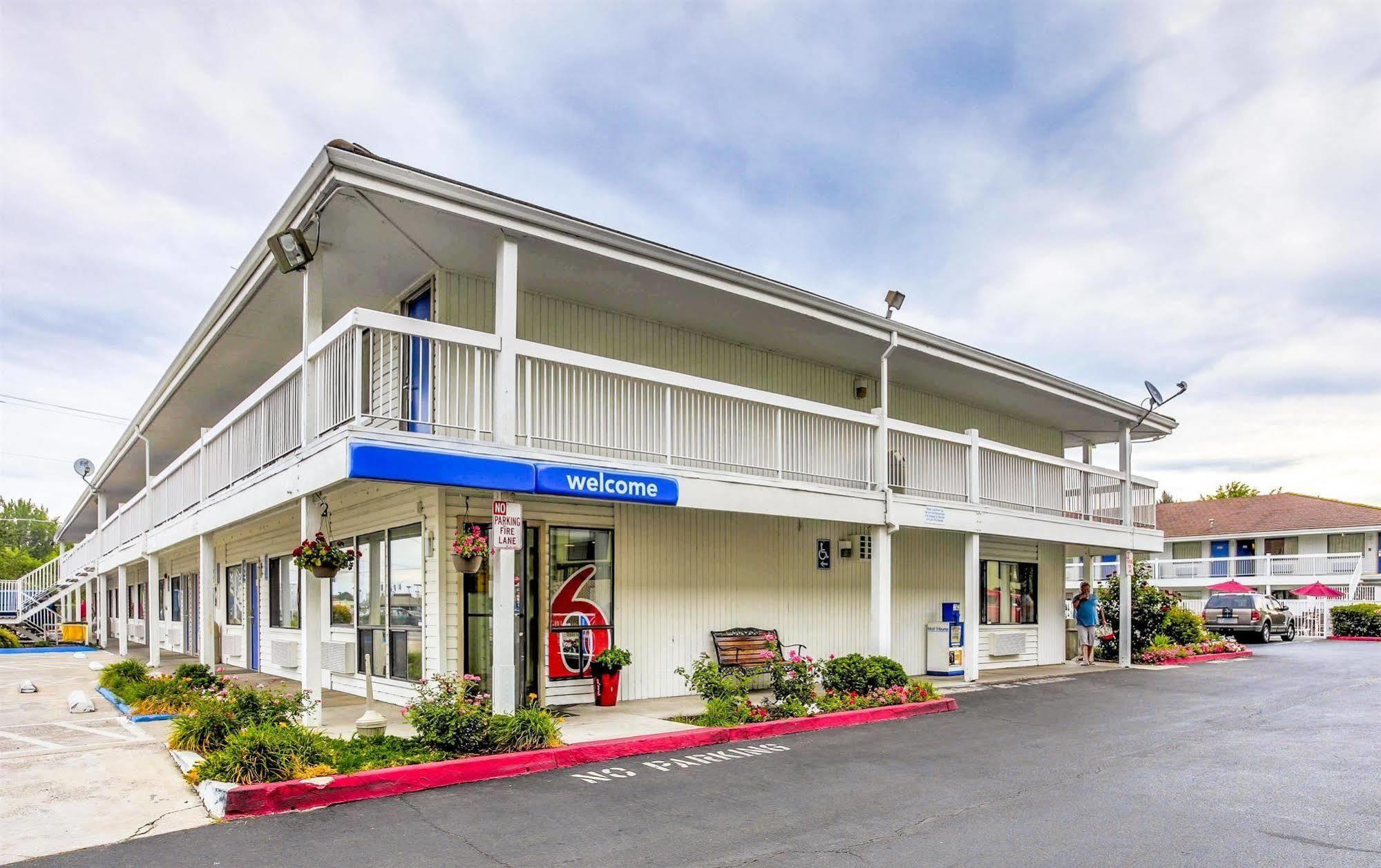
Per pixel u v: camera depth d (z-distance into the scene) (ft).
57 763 25.62
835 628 47.75
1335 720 35.50
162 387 53.72
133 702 36.83
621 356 40.27
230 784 21.13
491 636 34.45
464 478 27.04
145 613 91.50
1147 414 61.46
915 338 45.09
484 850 18.06
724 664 40.11
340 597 42.29
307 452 28.27
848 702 36.91
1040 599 62.39
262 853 17.66
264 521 50.11
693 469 34.24
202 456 42.55
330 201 27.20
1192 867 17.28
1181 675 53.26
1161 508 151.64
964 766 26.58
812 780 24.63
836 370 50.90
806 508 38.60
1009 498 50.55
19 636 94.79
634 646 38.47
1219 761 27.43
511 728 26.25
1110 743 30.53
